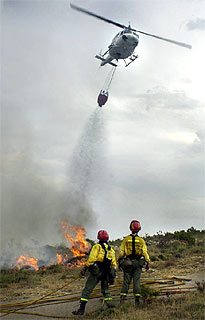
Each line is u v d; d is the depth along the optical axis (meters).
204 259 14.27
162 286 9.59
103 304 7.57
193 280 10.37
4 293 10.16
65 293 9.80
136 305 7.50
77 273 12.98
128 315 6.78
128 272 7.82
